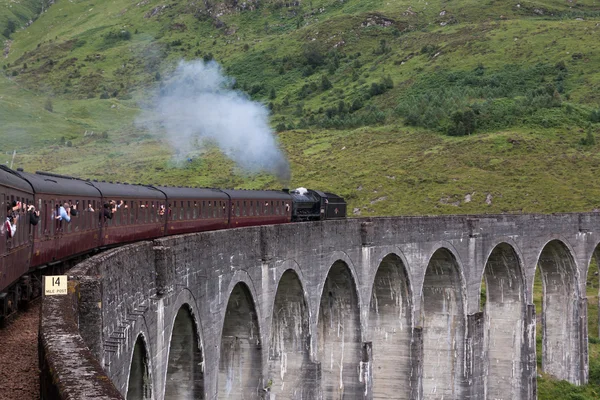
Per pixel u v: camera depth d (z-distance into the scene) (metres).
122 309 18.80
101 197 36.00
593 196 111.31
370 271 45.44
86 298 15.83
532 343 64.88
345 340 44.56
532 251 66.56
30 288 27.70
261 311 32.69
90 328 15.79
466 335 56.34
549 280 75.00
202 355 26.20
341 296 44.47
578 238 74.19
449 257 55.78
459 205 112.94
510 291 65.69
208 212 48.31
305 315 38.25
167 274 22.44
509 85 175.75
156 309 21.91
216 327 27.83
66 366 9.60
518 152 127.12
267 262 33.06
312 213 63.91
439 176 121.38
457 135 140.00
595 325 84.88
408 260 49.75
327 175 126.75
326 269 40.34
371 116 160.50
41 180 29.42
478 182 118.56
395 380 50.00
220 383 32.62
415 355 49.72
